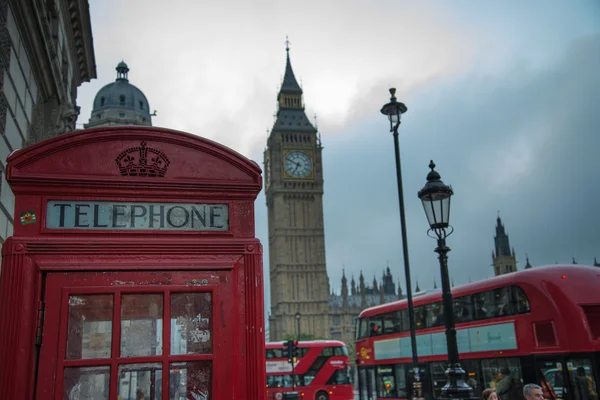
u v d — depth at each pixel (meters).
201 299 4.05
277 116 133.25
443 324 21.06
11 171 3.95
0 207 11.17
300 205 128.25
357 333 28.62
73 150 4.11
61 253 3.88
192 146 4.36
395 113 19.11
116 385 3.72
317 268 125.06
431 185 12.20
